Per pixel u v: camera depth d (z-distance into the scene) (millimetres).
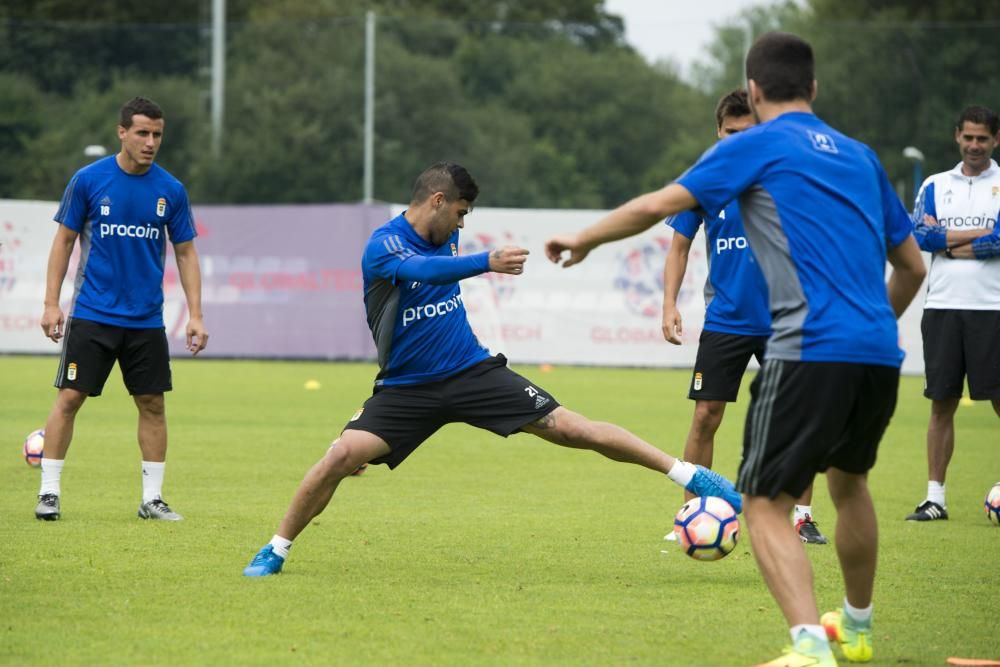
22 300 55469
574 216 54188
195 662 11320
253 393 42094
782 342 11039
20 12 108125
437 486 23422
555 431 15445
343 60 97875
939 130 89125
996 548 17750
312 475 15070
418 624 12852
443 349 15336
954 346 20703
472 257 13797
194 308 19922
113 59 96875
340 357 55312
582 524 19297
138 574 15031
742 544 17844
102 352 19109
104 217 19172
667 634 12602
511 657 11633
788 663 10742
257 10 117062
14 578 14711
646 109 104125
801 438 10953
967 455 29422
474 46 105500
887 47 90188
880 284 11266
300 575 15188
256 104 95250
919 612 13789
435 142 97250
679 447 29094
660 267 54250
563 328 54531
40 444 24719
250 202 92688
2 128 90875
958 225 21250
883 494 23328
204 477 23906
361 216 54906
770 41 11625
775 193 11078
